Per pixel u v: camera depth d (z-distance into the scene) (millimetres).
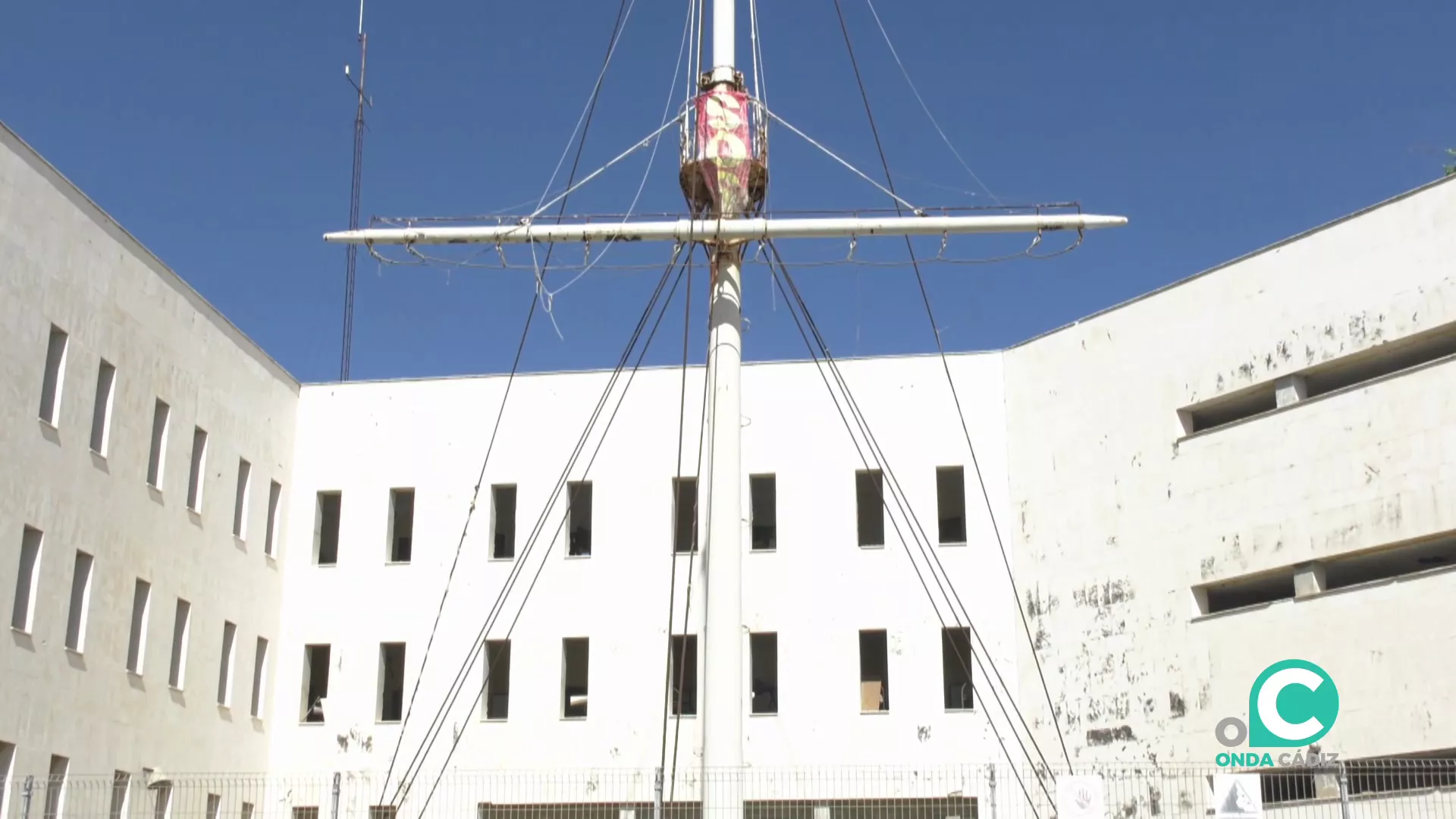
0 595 29203
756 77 32812
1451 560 32844
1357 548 32062
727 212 31453
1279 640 33094
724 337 31453
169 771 34719
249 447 39500
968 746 37406
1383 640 31297
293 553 41156
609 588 39594
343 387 42250
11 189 30031
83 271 32375
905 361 40344
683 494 40312
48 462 30859
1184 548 35281
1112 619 36312
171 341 35875
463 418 41500
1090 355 38156
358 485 41438
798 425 40219
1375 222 33125
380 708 39906
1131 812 34844
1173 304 36656
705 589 30453
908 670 38156
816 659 38500
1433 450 31141
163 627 34969
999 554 38656
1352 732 31531
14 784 29047
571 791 38344
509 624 39781
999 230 31188
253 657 39031
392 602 40375
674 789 36156
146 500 34500
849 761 37688
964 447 39531
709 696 29594
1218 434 35125
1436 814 29875
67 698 31125
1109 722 35812
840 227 31219
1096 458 37438
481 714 39250
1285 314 34375
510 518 41188
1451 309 31406
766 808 38125
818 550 39219
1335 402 33000
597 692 38938
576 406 41125
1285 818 32438
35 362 30625
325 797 39125
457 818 38500
